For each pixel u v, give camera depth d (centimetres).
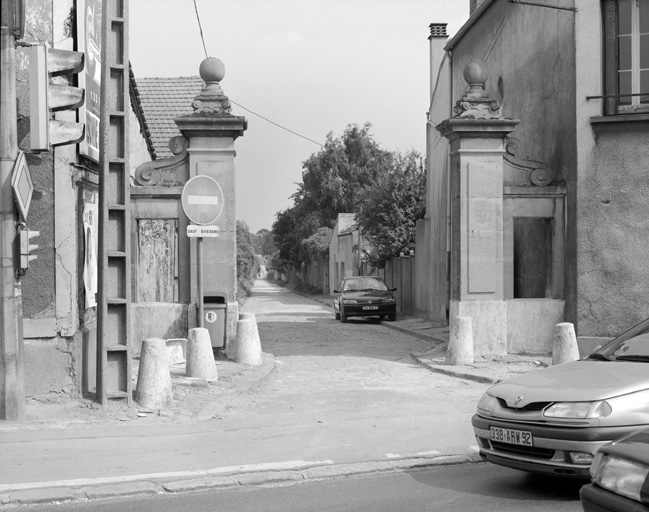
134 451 797
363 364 1552
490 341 1518
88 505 638
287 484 702
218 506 630
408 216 3312
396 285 3234
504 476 712
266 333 2322
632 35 1434
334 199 6888
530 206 1533
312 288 6550
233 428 916
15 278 888
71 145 949
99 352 962
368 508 616
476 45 2164
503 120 1502
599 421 591
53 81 952
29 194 891
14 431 863
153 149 2736
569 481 683
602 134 1452
